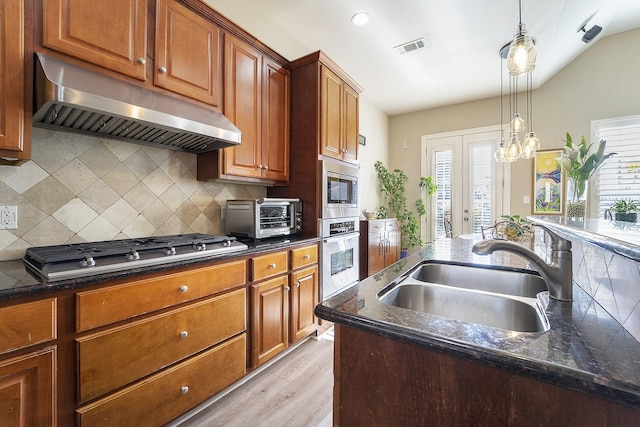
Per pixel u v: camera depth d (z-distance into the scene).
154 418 1.36
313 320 2.42
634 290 0.62
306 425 1.52
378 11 2.60
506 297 0.99
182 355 1.47
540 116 4.18
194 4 1.85
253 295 1.87
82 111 1.33
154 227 1.96
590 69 3.86
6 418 0.97
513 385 0.54
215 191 2.36
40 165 1.50
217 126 1.79
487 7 2.54
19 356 1.00
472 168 4.68
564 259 0.85
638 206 3.29
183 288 1.48
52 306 1.07
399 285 1.08
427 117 5.05
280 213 2.38
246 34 2.19
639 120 3.59
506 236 2.71
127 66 1.53
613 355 0.52
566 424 0.49
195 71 1.86
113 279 1.22
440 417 0.61
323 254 2.53
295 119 2.67
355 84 3.10
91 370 1.16
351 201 3.01
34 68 1.25
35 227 1.48
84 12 1.38
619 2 2.87
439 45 3.13
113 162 1.77
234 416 1.58
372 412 0.69
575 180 3.02
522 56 1.65
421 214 4.95
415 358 0.64
